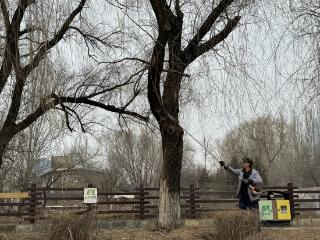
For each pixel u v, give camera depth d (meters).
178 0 10.41
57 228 7.99
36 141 17.09
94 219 8.55
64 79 11.29
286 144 27.73
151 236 9.48
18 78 8.85
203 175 28.17
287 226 12.85
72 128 13.57
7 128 10.61
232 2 9.90
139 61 11.05
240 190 10.62
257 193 10.38
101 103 13.00
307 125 9.89
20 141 16.81
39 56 8.28
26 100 9.30
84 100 12.66
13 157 21.77
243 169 10.68
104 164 34.16
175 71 10.42
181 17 10.48
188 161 28.11
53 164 23.39
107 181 34.59
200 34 10.32
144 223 14.84
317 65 8.47
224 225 8.65
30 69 8.33
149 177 33.34
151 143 19.45
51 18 8.49
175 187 10.76
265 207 12.97
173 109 10.84
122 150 29.62
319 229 11.15
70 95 12.33
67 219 8.04
